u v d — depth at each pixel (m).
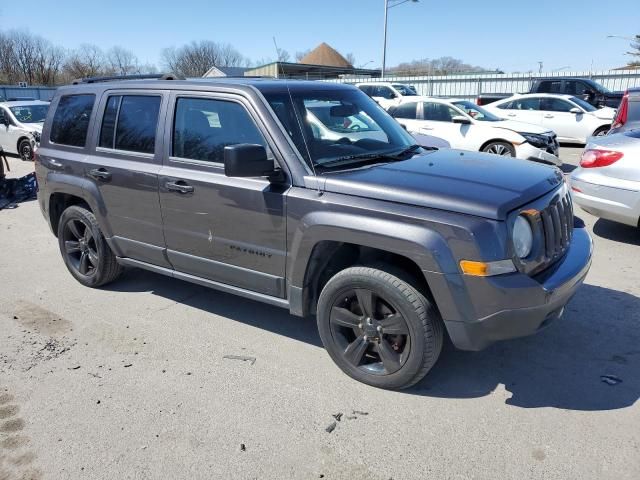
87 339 4.10
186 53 57.66
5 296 4.97
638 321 4.16
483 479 2.61
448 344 3.90
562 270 3.15
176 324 4.33
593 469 2.64
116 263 4.95
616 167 5.80
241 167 3.20
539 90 18.45
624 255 5.68
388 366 3.27
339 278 3.30
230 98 3.70
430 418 3.07
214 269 3.95
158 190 4.06
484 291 2.85
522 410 3.12
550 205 3.19
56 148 4.97
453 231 2.85
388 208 3.04
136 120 4.29
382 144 3.99
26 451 2.88
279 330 4.20
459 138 11.12
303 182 3.35
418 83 27.00
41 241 6.82
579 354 3.71
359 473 2.67
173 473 2.70
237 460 2.78
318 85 4.14
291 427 3.02
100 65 60.16
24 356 3.86
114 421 3.11
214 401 3.28
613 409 3.11
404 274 3.13
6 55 62.88
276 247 3.52
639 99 8.34
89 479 2.67
